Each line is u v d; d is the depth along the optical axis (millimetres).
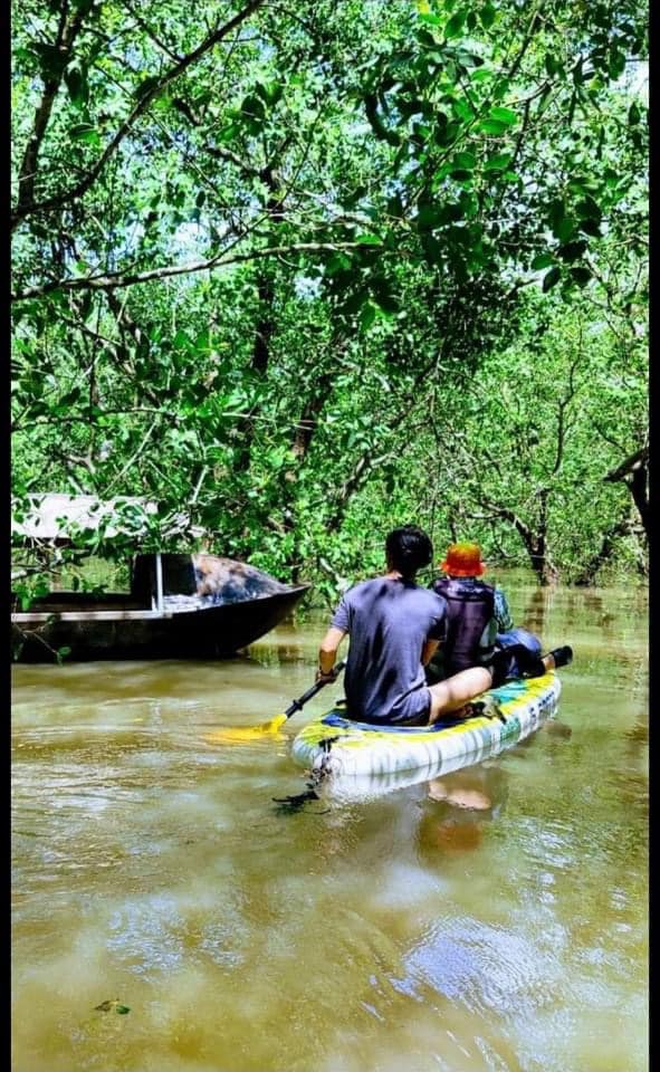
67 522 6191
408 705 4895
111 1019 2291
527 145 5492
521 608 12750
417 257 3652
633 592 15477
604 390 14594
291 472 8680
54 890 3047
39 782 4348
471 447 15078
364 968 2568
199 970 2543
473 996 2432
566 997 2438
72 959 2588
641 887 3137
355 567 9297
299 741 4754
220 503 5582
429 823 3793
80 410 4551
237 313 10531
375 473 9914
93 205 7586
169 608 8773
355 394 9961
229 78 7789
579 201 3525
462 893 3072
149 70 6973
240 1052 2160
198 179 6078
